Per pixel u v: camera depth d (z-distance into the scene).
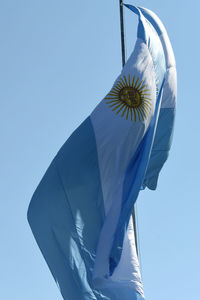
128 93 25.19
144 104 25.22
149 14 27.66
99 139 24.61
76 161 24.34
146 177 25.73
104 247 23.17
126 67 25.52
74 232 23.73
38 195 24.02
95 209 23.98
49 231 23.80
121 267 23.38
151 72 25.73
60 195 24.02
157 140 26.09
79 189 24.14
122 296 22.86
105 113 24.91
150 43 26.06
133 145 24.78
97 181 24.30
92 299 22.88
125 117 24.89
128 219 23.38
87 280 23.11
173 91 26.42
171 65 26.50
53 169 24.22
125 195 24.05
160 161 25.95
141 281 23.28
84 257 23.38
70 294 23.05
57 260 23.52
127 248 23.72
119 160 24.56
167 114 26.30
